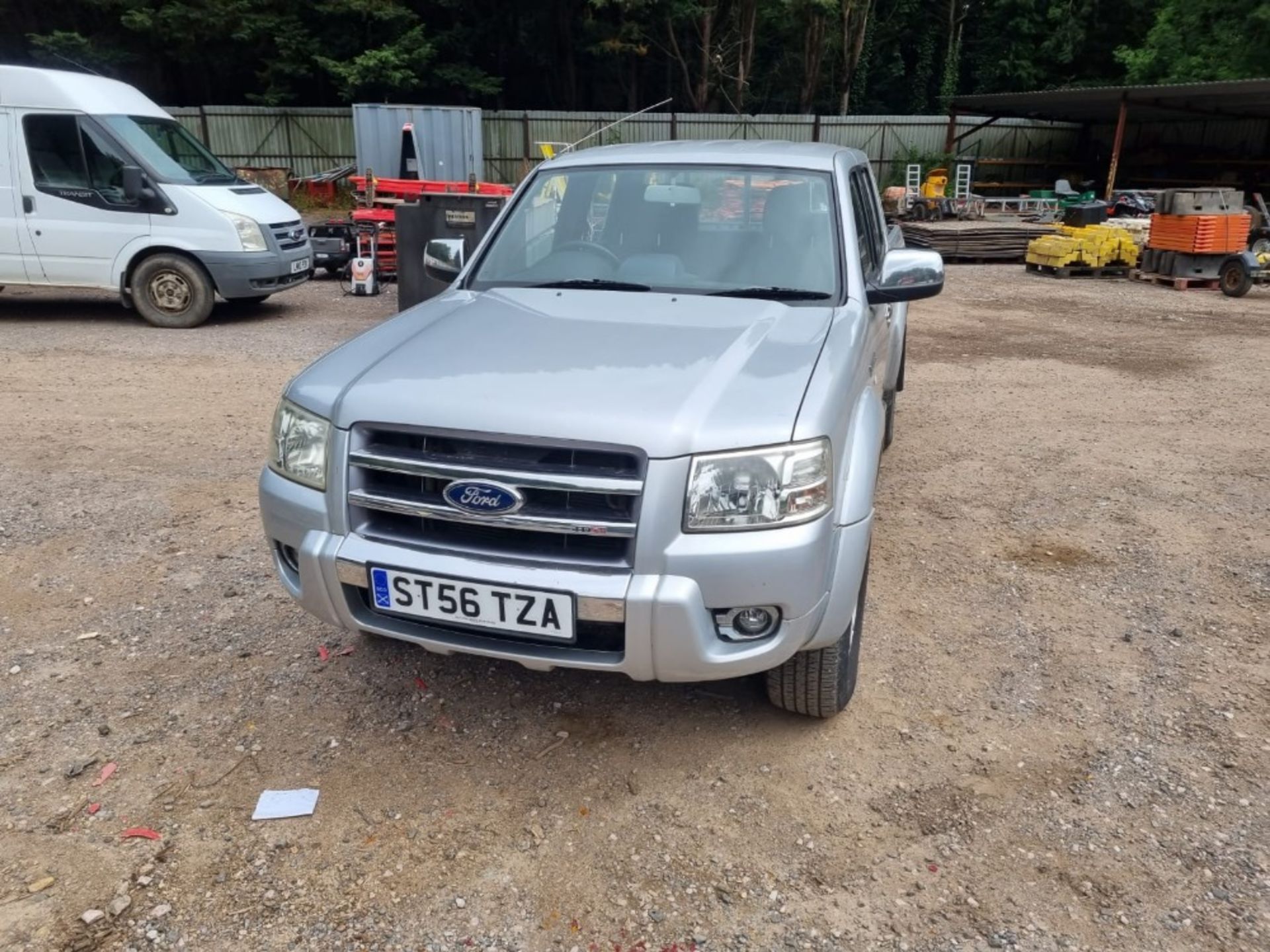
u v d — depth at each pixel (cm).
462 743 303
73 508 484
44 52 2638
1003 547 463
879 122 2708
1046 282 1516
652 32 3097
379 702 323
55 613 377
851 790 285
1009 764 297
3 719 308
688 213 393
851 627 296
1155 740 310
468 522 257
